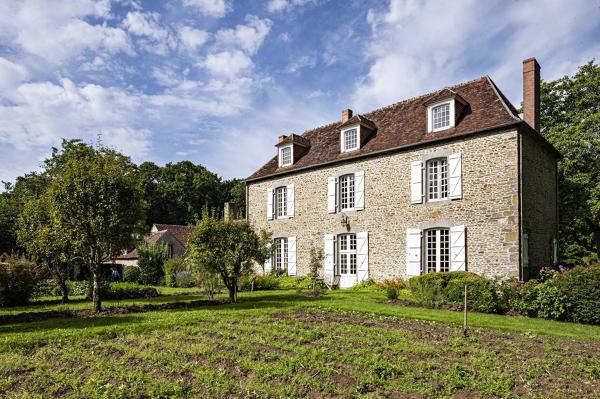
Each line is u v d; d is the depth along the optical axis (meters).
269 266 21.89
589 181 19.34
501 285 11.09
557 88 21.58
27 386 5.17
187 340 7.15
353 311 10.38
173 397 4.78
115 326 8.04
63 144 24.56
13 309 12.61
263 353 6.35
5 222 27.41
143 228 11.74
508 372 5.60
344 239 18.75
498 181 13.71
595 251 22.92
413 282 12.57
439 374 5.46
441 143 15.28
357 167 18.11
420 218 15.69
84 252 10.73
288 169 21.08
